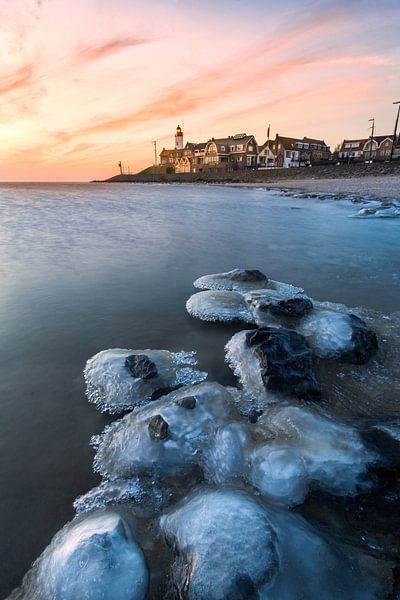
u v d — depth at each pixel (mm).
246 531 2500
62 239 16312
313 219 21594
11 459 3842
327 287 9266
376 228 17969
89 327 7066
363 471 3264
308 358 4973
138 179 118688
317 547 2590
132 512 3141
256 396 4648
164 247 14539
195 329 6867
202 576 2293
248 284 9008
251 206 29969
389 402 4613
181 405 4047
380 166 52594
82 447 4004
